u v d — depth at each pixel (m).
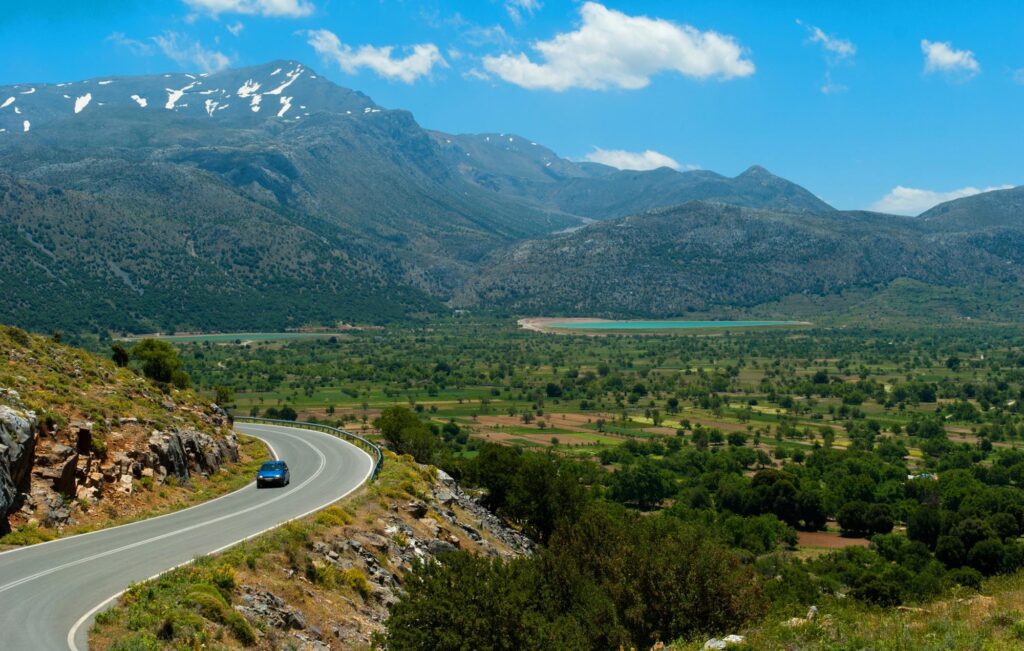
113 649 18.83
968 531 78.25
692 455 133.00
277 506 37.47
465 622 20.84
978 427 166.25
